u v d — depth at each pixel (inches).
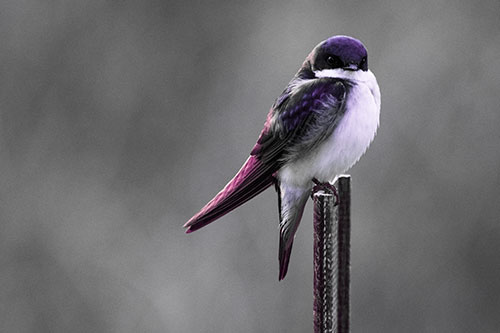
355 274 207.0
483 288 207.0
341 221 183.3
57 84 231.1
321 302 183.0
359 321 206.8
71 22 232.1
